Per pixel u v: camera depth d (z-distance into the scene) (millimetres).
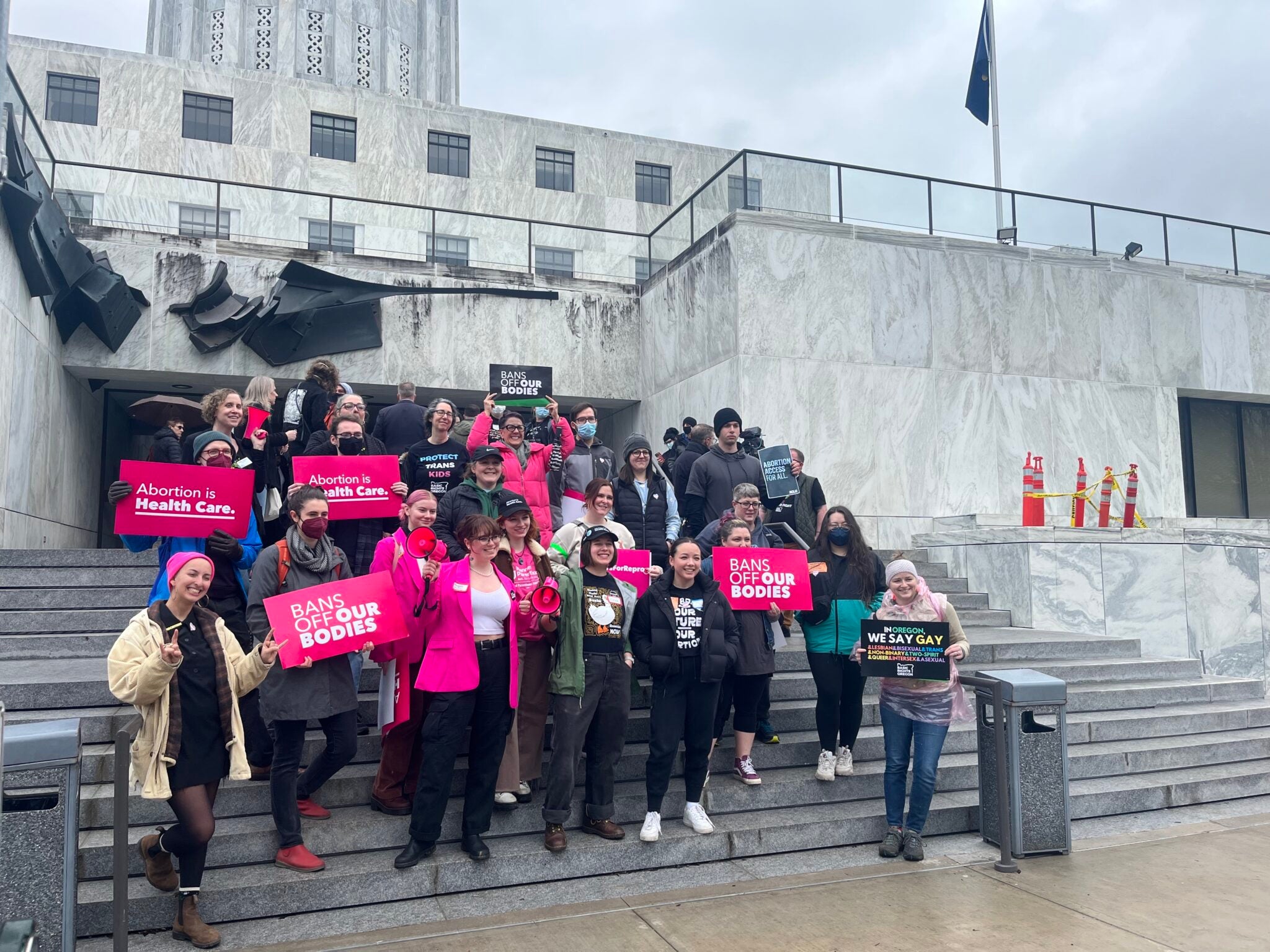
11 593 7879
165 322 13508
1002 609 10906
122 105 20594
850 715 6418
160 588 4867
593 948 4430
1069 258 15023
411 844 5078
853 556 6332
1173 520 13242
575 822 5797
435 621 5086
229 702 4406
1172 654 10969
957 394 13977
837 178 13844
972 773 6781
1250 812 6875
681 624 5621
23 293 10555
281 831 4895
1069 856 5828
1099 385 14906
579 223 23547
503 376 12898
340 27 31062
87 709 5828
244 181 21141
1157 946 4441
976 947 4430
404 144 22438
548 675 5617
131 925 4531
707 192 14461
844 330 13445
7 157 9664
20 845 3945
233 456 6059
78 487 13953
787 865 5602
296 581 5004
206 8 29953
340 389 8641
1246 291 16234
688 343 14367
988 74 19281
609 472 7922
